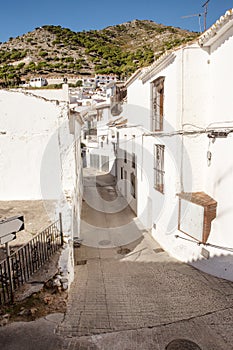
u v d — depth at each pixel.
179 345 4.53
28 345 4.05
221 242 7.30
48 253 6.33
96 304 5.67
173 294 6.41
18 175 9.91
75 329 4.57
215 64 7.54
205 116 8.15
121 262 8.69
